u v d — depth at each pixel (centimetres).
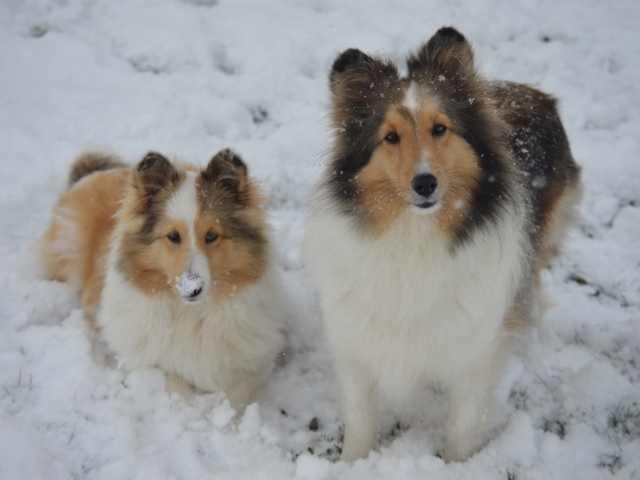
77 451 160
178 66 261
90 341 177
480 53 271
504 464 155
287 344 183
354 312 153
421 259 148
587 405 166
